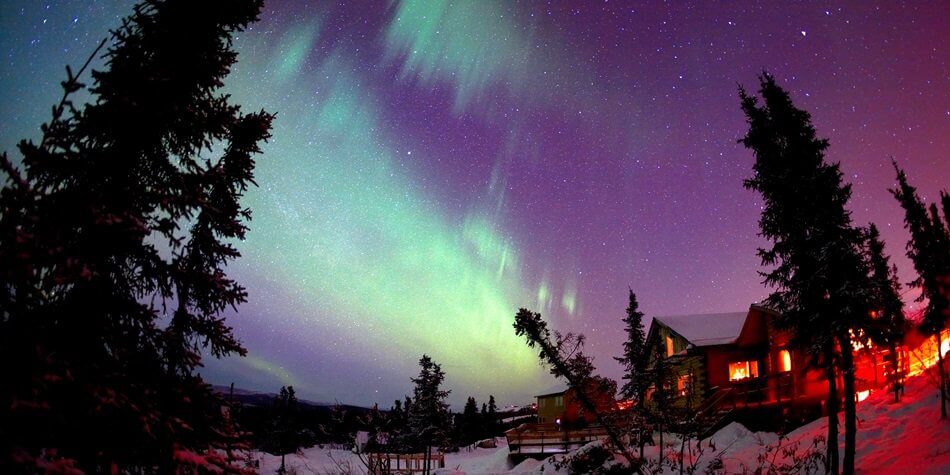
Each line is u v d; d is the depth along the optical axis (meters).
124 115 5.89
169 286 6.54
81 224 5.25
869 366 23.11
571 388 12.26
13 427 4.38
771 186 16.00
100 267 5.47
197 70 6.84
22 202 4.29
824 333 14.68
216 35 7.17
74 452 4.91
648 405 23.11
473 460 32.19
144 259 6.25
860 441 16.28
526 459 25.31
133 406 5.25
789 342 16.27
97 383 5.10
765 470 16.38
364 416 11.34
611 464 18.89
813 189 15.33
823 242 15.22
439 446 31.11
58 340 5.18
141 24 6.74
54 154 5.33
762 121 16.45
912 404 17.25
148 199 6.01
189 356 6.19
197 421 6.35
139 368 5.93
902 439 14.96
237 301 6.92
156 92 6.19
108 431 5.18
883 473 12.95
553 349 11.77
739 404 24.33
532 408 73.81
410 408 30.73
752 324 29.08
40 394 4.46
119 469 5.48
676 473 17.41
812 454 16.02
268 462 28.59
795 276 15.69
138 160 6.26
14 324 4.46
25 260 4.15
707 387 28.52
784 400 24.05
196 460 5.62
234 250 7.38
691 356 29.55
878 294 14.59
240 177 7.56
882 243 19.31
